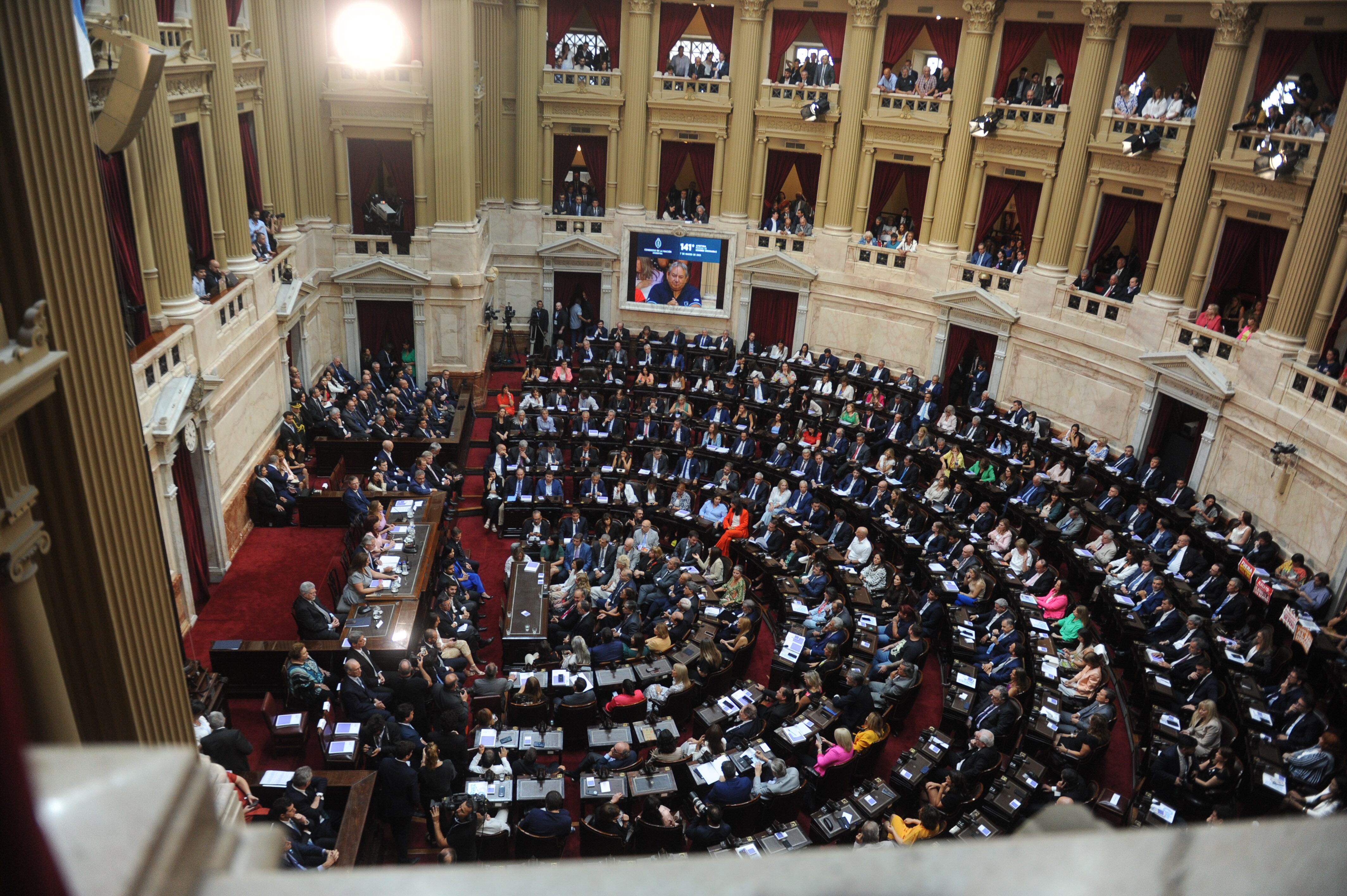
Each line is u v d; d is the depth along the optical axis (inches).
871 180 1159.6
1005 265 1063.6
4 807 20.4
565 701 577.0
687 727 610.9
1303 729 552.4
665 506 892.0
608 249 1248.8
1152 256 930.1
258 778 526.6
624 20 1180.5
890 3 1091.3
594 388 1116.5
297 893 26.6
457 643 620.1
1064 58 991.6
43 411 248.7
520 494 880.3
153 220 667.4
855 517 856.3
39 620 243.3
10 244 233.3
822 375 1162.0
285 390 920.9
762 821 511.2
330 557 760.3
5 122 226.5
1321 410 737.0
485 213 1221.1
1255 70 840.9
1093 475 908.0
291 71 1006.4
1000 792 494.9
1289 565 704.4
